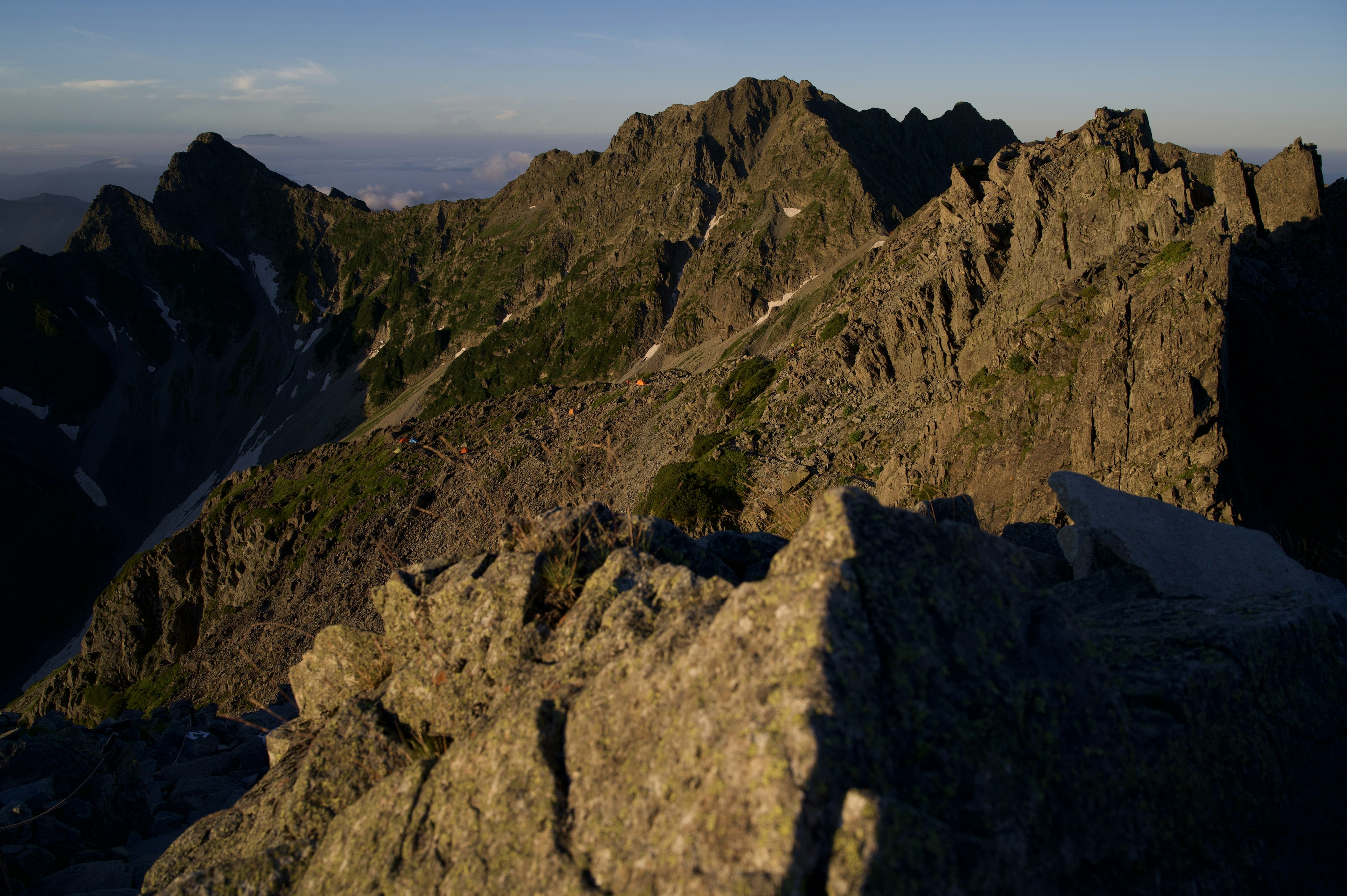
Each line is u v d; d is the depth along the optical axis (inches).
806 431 2383.1
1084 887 130.6
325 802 201.2
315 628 3326.8
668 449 3174.2
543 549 227.9
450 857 158.2
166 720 569.9
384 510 3878.0
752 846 112.4
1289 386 960.9
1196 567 246.8
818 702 122.7
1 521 7106.3
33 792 331.0
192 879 185.5
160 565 4323.3
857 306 2933.1
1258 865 149.4
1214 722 163.3
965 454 1317.7
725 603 155.1
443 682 210.5
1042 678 143.8
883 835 108.6
